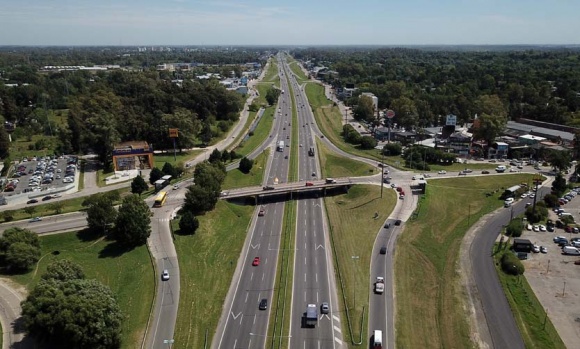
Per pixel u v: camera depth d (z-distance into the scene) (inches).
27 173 7583.7
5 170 7623.0
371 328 3617.1
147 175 7244.1
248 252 4921.3
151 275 4308.6
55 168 7746.1
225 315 3786.9
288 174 7583.7
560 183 6683.1
